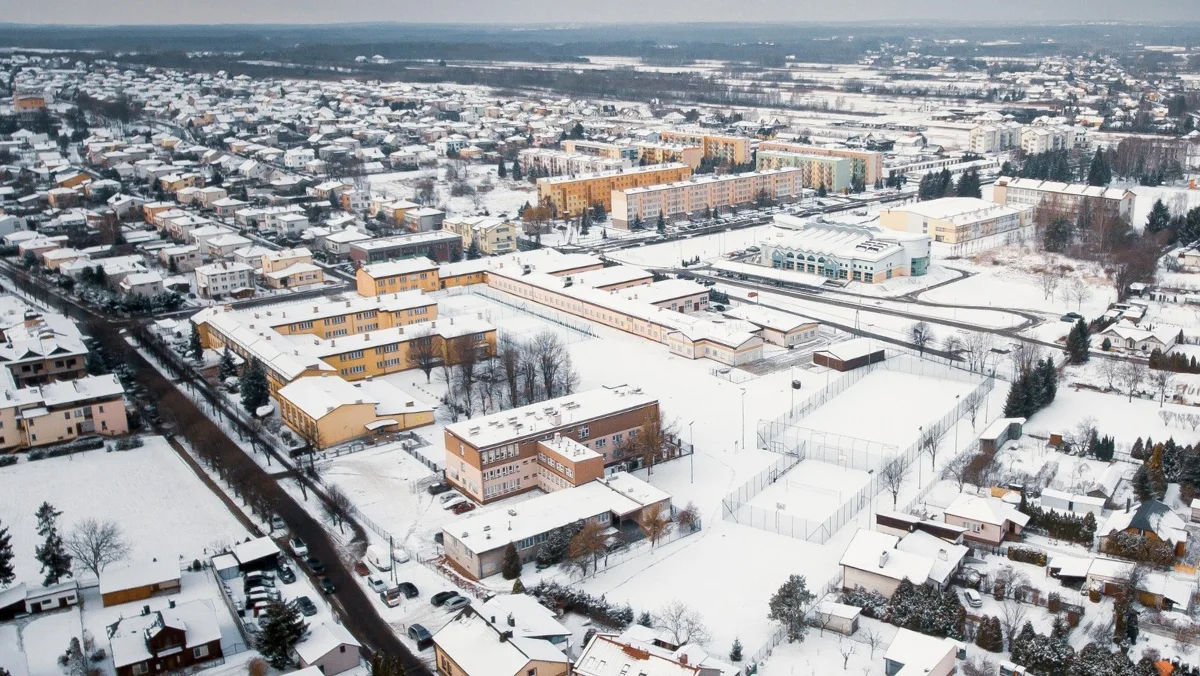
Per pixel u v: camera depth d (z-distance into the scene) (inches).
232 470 6791.3
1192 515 6023.6
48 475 7007.9
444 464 7066.9
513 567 5575.8
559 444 6624.0
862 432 7480.3
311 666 4571.9
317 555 5895.7
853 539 5580.7
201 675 4749.0
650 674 4254.4
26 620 5251.0
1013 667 4566.9
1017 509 6043.3
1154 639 4827.8
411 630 5073.8
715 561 5733.3
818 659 4783.5
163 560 5689.0
